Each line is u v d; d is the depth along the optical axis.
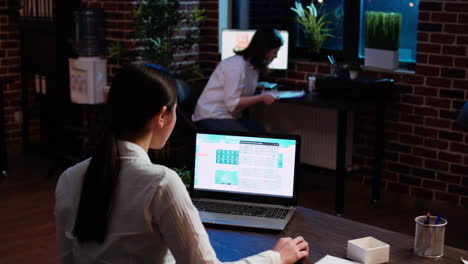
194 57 6.26
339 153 4.67
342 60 5.74
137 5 5.65
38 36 6.15
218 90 5.07
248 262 1.81
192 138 2.57
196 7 5.96
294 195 2.50
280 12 6.08
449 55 4.80
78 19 5.77
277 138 2.51
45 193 5.24
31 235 4.33
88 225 1.60
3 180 5.55
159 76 1.67
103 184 1.60
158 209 1.59
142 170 1.62
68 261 1.75
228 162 2.54
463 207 4.91
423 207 4.94
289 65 5.76
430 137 5.01
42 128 6.29
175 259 1.63
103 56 5.93
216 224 2.33
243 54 5.01
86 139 6.07
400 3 5.25
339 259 2.05
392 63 5.09
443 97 4.88
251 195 2.53
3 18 6.51
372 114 5.31
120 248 1.61
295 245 1.96
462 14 4.68
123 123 1.65
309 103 4.80
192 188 2.56
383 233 2.31
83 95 5.77
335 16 5.76
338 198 4.72
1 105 5.56
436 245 2.09
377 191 5.03
